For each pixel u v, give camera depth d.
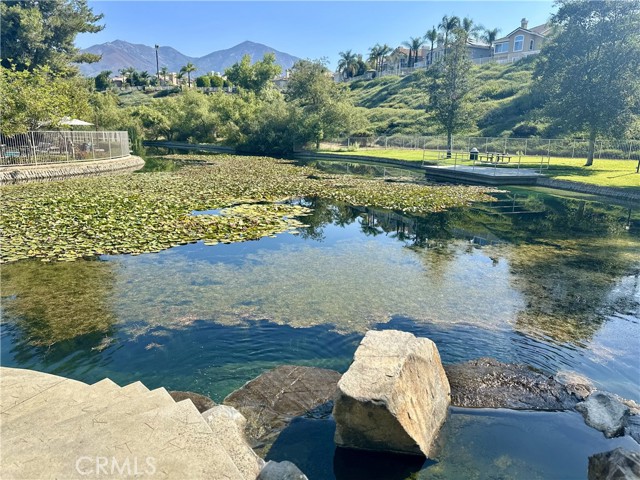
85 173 18.83
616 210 12.40
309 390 3.63
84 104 25.86
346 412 2.92
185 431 2.22
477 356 4.31
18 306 5.36
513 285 6.27
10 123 17.22
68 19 33.50
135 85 85.81
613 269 7.04
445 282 6.36
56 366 4.07
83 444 2.11
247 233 9.02
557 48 21.14
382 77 63.53
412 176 20.22
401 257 7.65
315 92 37.66
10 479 1.84
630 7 19.27
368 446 2.98
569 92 20.92
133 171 20.66
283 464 2.47
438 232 9.67
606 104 19.62
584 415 3.38
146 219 9.90
